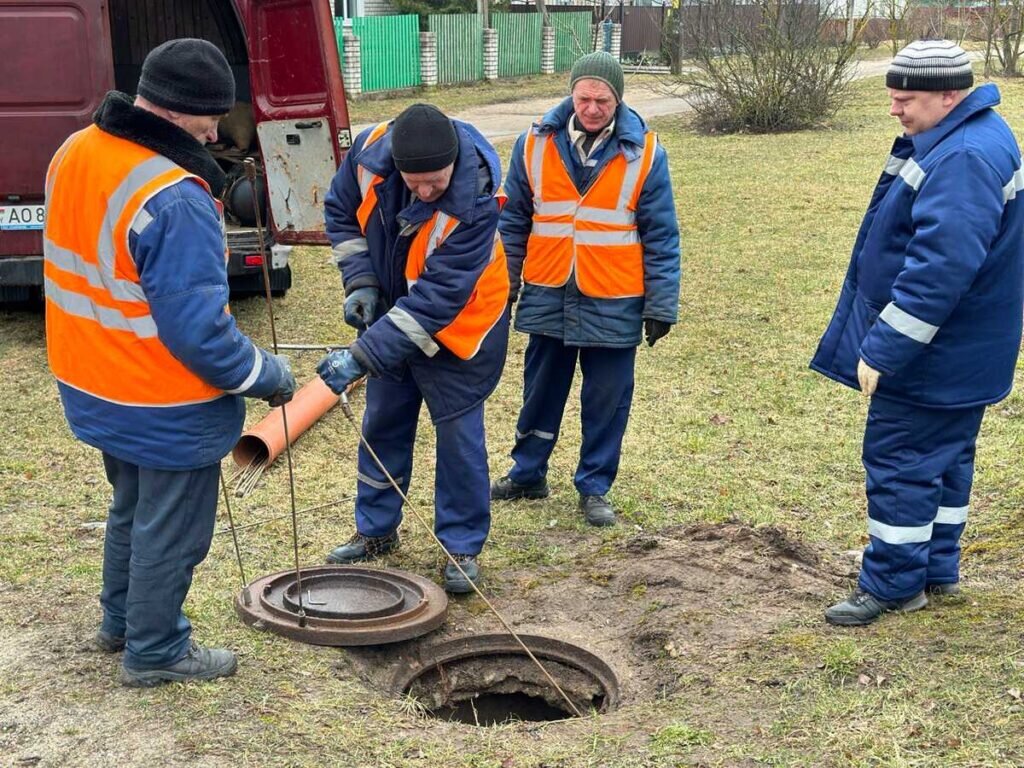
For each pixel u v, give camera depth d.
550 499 5.42
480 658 4.23
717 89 19.27
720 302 8.81
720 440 6.10
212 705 3.50
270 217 8.04
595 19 32.16
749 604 4.26
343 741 3.36
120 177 3.07
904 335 3.52
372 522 4.65
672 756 3.24
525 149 4.89
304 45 7.62
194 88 3.09
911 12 26.03
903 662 3.60
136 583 3.43
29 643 3.87
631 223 4.80
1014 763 3.04
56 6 7.17
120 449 3.27
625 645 4.18
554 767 3.23
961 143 3.46
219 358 3.14
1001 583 4.32
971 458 3.96
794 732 3.30
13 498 5.29
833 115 19.59
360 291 4.28
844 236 11.16
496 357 4.32
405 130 3.76
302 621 3.96
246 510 5.20
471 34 27.95
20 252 7.42
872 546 3.92
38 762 3.22
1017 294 3.67
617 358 4.97
